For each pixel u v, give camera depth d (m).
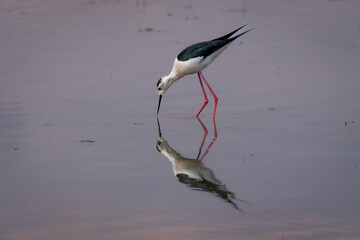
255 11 26.20
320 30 22.42
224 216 8.73
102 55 20.06
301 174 10.29
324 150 11.49
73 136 12.87
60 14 26.66
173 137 12.79
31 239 8.02
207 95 16.19
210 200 9.37
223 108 14.92
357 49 19.67
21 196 9.55
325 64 18.22
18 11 27.44
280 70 17.88
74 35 22.89
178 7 27.77
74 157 11.51
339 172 10.31
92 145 12.26
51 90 16.52
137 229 8.32
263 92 15.95
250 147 11.89
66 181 10.24
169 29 23.22
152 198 9.48
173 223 8.52
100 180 10.29
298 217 8.62
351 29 22.36
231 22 23.97
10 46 21.48
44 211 8.97
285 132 12.73
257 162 10.99
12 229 8.34
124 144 12.33
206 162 11.14
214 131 13.14
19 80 17.52
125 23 24.66
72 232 8.23
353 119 13.41
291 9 26.45
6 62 19.52
